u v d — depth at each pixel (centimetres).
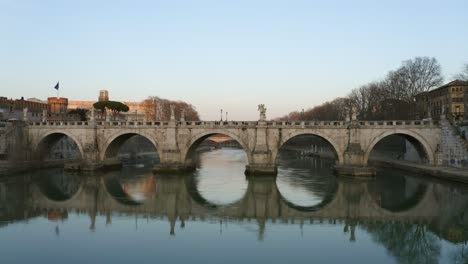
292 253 2948
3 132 7269
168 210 4384
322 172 7531
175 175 7062
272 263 2736
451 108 9506
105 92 15350
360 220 3966
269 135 7062
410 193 5244
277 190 5559
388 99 9425
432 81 8838
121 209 4438
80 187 5819
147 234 3422
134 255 2889
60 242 3197
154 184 6091
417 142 7175
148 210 4394
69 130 7706
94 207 4528
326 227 3684
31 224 3756
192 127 7312
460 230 3609
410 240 3297
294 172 7569
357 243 3200
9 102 10081
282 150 16900
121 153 11262
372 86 11100
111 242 3200
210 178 6731
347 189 5578
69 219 3956
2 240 3256
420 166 6644
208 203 4756
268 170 6869
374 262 2784
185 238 3303
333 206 4594
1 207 4512
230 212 4309
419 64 8912
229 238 3309
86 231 3516
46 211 4319
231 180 6494
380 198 4997
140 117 15912
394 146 9194
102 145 7681
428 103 8938
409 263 2761
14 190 5556
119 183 6175
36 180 6419
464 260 2850
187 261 2766
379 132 6812
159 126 7425
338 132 6938
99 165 7506
